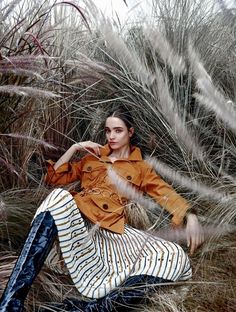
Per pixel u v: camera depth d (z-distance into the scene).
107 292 2.43
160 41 3.29
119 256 2.58
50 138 3.23
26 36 2.99
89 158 2.96
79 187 3.01
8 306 2.18
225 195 2.97
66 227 2.42
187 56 3.42
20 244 2.68
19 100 2.81
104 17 3.57
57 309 2.36
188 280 2.57
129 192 2.82
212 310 2.38
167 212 2.99
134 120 3.28
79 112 3.42
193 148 3.19
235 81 3.45
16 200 2.81
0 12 2.79
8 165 2.61
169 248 2.54
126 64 3.40
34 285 2.48
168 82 3.40
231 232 2.84
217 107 3.01
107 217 2.66
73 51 3.46
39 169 3.19
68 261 2.46
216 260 2.68
